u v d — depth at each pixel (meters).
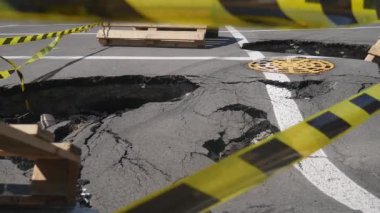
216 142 4.53
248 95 5.47
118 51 8.02
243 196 3.42
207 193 1.25
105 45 8.55
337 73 6.18
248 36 8.96
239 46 8.27
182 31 8.34
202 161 4.07
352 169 3.83
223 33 9.48
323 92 5.63
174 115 5.00
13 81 6.11
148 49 8.13
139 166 3.97
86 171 3.88
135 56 7.57
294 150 1.40
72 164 2.62
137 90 6.31
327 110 1.62
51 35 7.54
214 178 1.29
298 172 3.76
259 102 5.27
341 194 3.48
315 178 3.69
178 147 4.30
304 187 3.56
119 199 3.47
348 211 3.24
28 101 6.06
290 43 8.38
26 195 2.67
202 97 5.46
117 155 4.17
